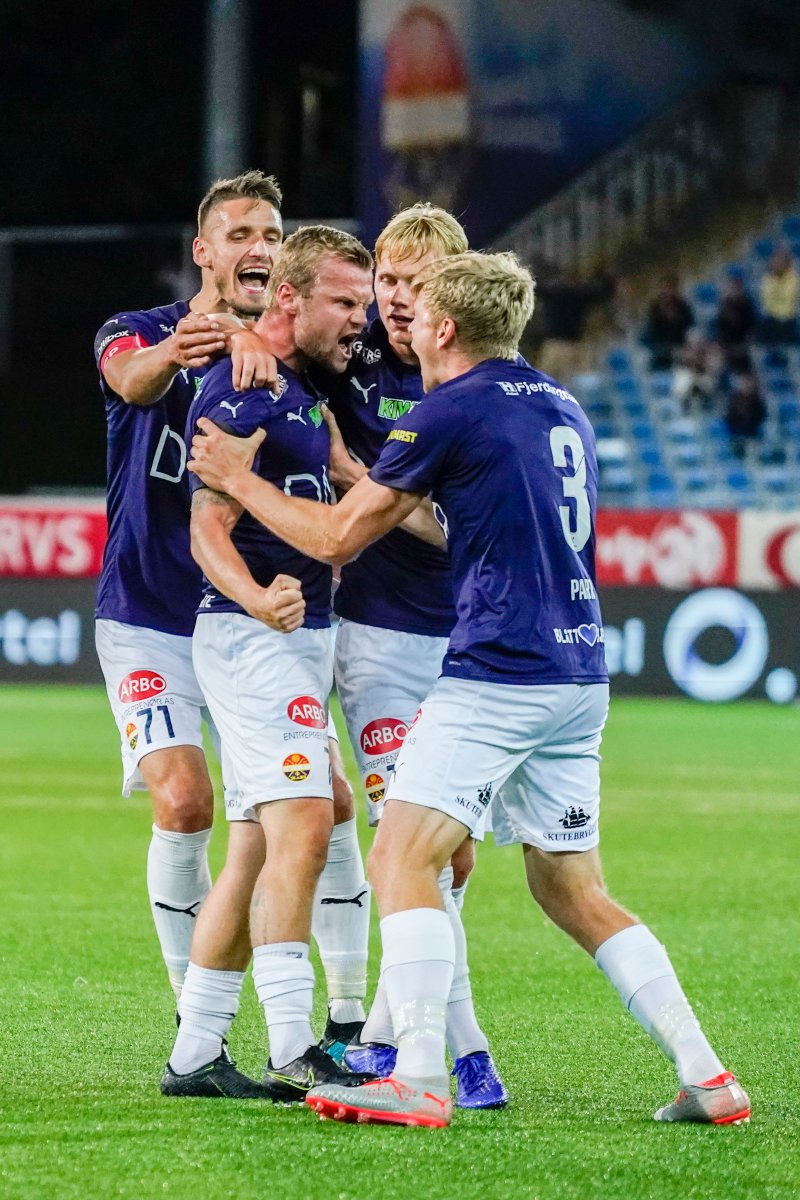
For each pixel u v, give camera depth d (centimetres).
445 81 3741
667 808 1844
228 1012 753
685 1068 699
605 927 719
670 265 3962
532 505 695
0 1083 766
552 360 3944
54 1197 587
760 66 3956
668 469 3819
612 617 3164
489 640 690
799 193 3988
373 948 1166
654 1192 597
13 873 1420
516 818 727
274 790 738
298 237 764
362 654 845
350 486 796
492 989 1000
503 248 3847
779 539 3080
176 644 857
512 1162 633
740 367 3862
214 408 742
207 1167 623
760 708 3034
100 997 962
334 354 765
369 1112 682
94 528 3319
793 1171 625
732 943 1148
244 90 3177
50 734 2572
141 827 1706
